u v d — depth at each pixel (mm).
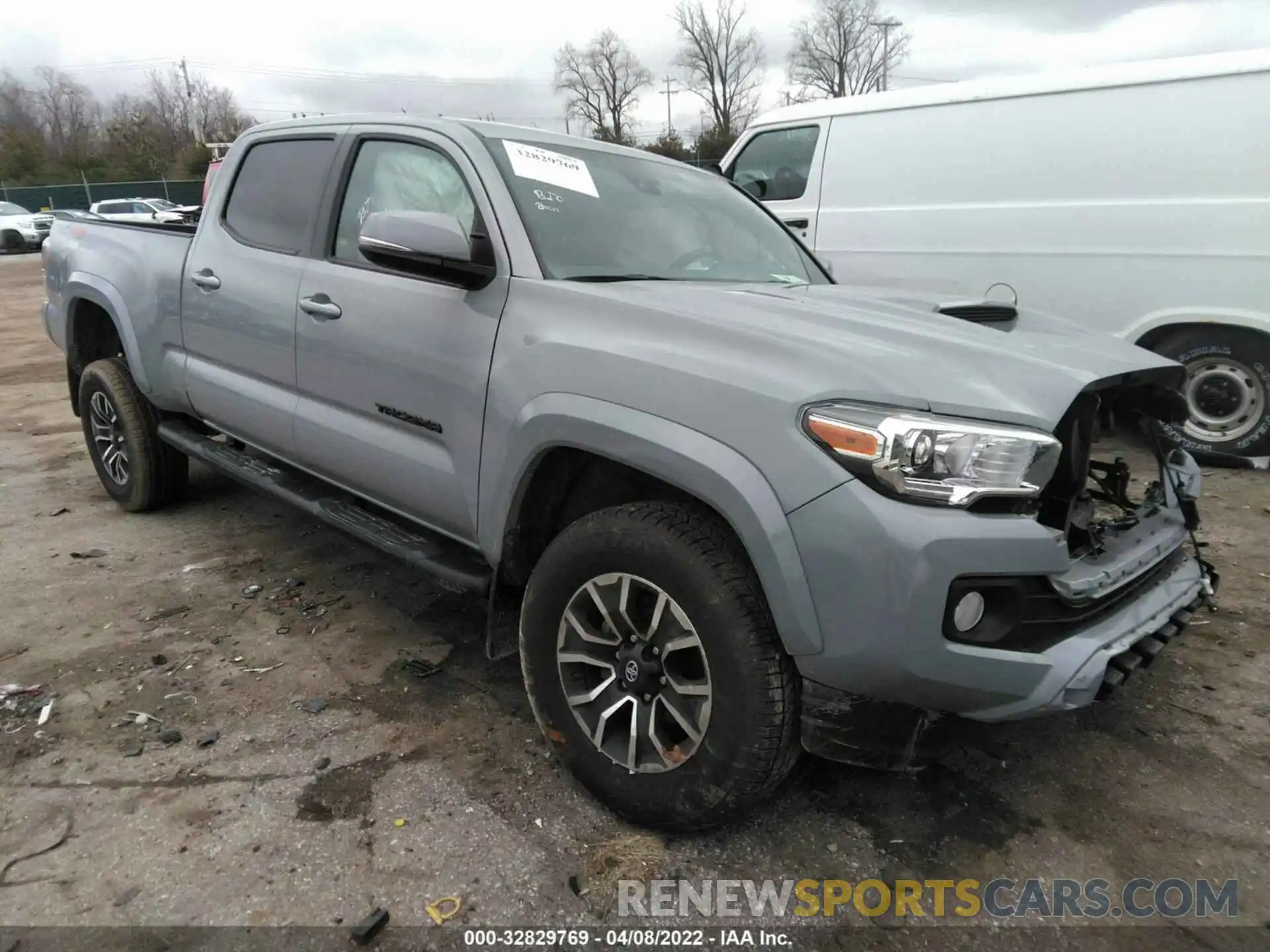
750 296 2529
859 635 1852
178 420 4375
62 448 6078
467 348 2572
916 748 1999
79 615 3457
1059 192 5574
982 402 1935
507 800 2410
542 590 2379
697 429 2021
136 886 2078
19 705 2822
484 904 2055
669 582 2104
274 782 2465
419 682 3010
